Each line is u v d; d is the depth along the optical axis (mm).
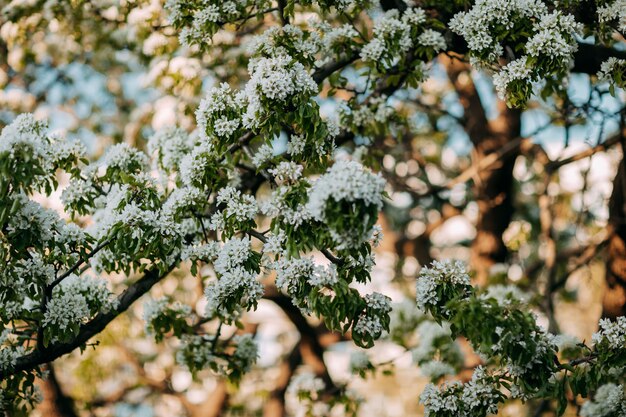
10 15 6613
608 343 4020
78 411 8945
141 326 8352
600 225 8125
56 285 4602
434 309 4059
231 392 9203
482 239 8234
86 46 7031
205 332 5906
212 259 4445
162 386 9445
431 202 10055
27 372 4676
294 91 3848
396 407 12336
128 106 8305
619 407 5234
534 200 9844
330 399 6852
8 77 7969
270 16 6367
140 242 3984
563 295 10492
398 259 10023
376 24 4922
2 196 3562
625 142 6230
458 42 5254
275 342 10453
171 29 6305
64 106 8188
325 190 3330
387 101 5824
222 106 4055
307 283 3891
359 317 3900
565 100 6074
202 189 4273
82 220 6160
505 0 4234
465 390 4129
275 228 3738
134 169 4688
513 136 8156
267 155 4059
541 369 3926
